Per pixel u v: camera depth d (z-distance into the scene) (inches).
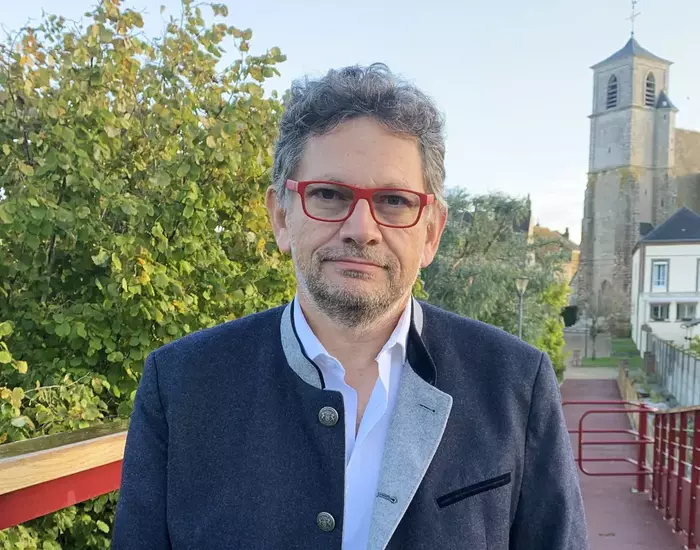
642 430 295.9
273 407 49.1
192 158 140.0
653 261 1769.2
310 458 47.4
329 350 50.2
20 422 101.1
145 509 49.5
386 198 47.6
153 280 125.8
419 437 48.0
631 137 2391.7
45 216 118.8
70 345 126.7
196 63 154.3
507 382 51.1
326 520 45.8
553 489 50.7
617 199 2388.0
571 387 1286.9
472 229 935.7
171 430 49.8
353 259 46.8
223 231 162.1
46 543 105.0
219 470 48.4
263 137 158.9
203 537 47.1
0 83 131.4
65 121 133.3
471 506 47.2
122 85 147.4
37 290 133.6
